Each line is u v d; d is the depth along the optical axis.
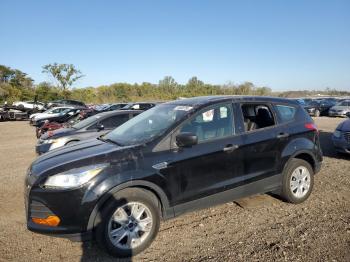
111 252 3.49
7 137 14.88
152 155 3.74
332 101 28.64
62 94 52.00
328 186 5.78
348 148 7.71
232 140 4.30
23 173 7.38
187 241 3.87
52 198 3.37
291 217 4.47
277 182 4.74
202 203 4.06
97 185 3.41
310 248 3.61
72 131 8.78
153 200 3.76
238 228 4.17
